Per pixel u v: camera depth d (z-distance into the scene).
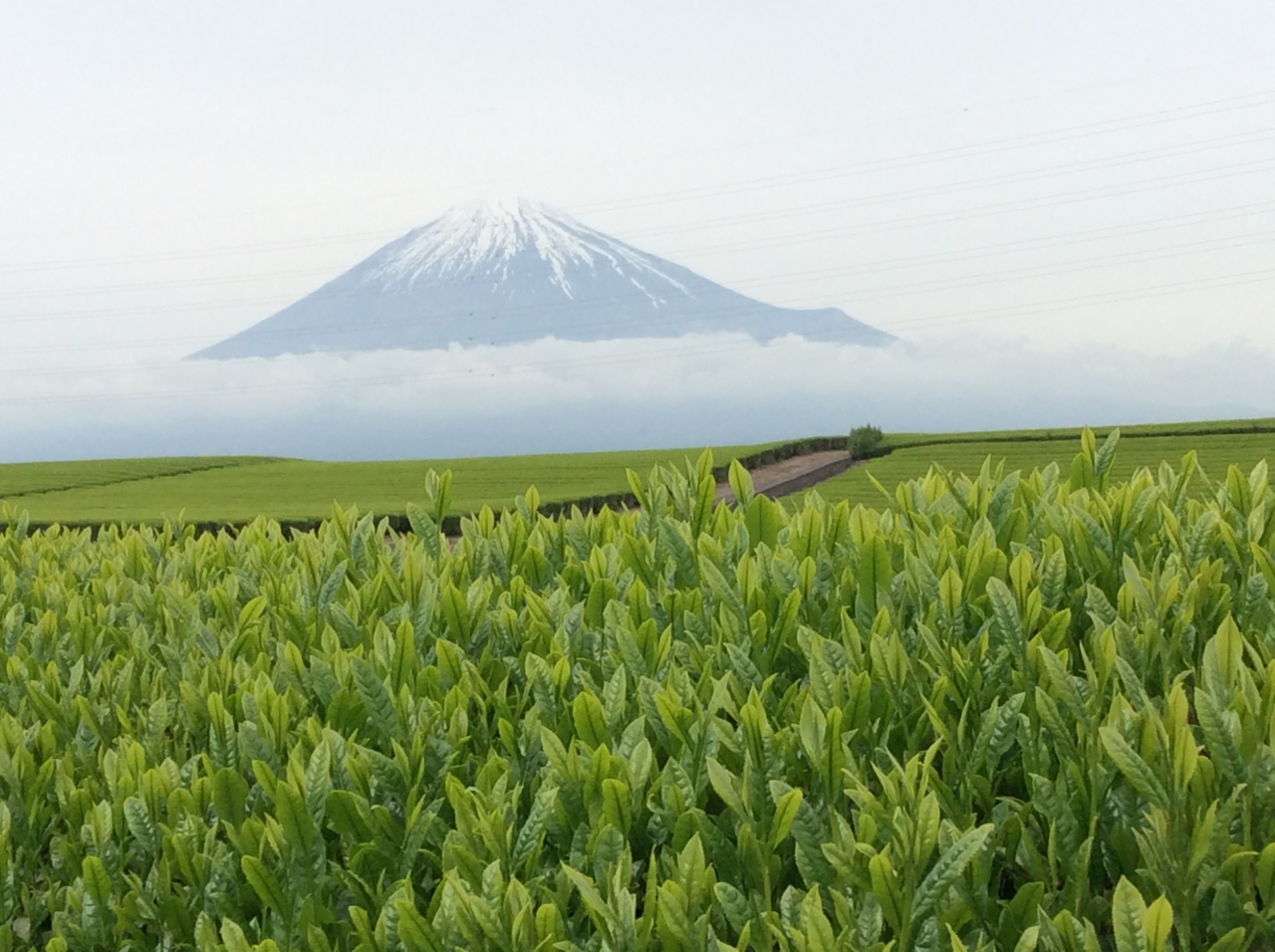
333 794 1.78
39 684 2.62
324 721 2.44
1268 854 1.51
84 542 5.27
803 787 1.93
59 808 2.29
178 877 1.95
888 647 2.07
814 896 1.36
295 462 60.78
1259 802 1.64
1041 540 3.40
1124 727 1.71
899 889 1.45
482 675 2.57
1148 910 1.26
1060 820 1.72
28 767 2.17
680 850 1.70
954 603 2.39
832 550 3.23
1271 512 3.12
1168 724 1.62
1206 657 1.87
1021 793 2.09
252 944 1.71
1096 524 3.02
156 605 3.54
